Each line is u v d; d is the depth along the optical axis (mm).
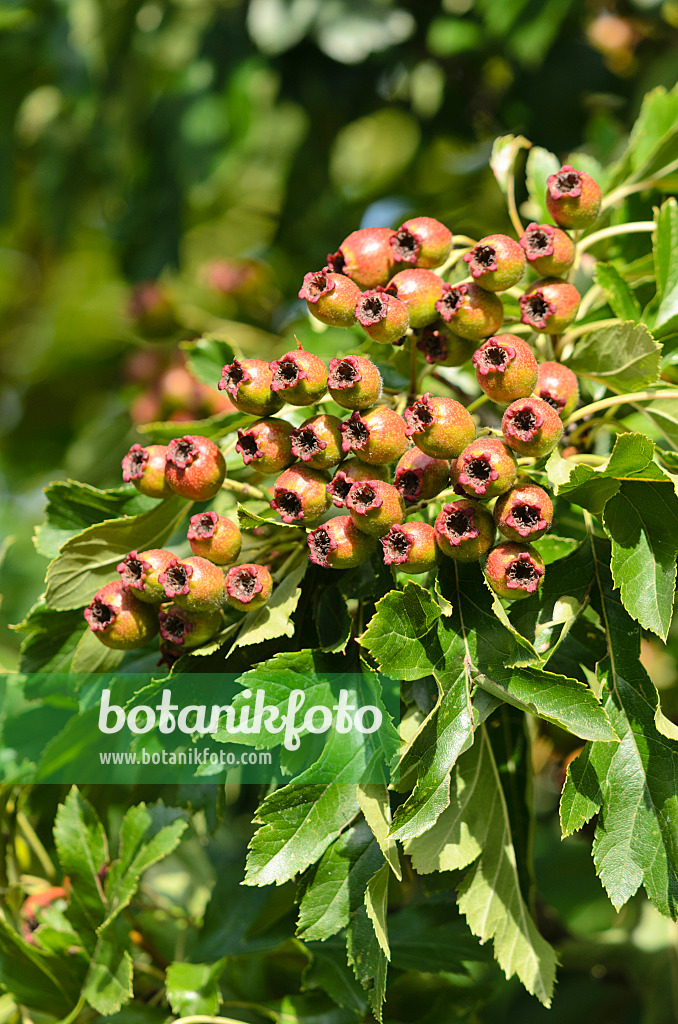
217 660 505
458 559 478
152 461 504
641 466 482
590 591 500
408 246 503
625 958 668
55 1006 540
